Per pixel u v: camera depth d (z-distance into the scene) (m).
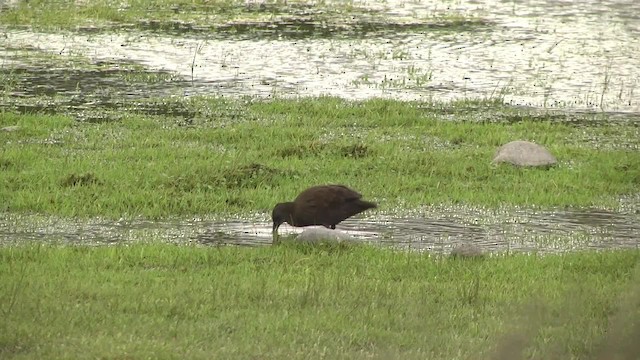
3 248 16.42
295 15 43.12
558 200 21.12
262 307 13.87
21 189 20.33
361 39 38.91
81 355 11.69
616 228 19.66
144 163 22.50
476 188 21.73
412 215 19.92
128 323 12.91
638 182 22.84
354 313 13.70
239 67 33.69
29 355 11.64
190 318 13.30
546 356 12.22
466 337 12.93
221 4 44.59
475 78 33.66
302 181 21.56
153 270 15.61
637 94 32.41
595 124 28.61
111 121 26.64
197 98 29.38
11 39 36.34
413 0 48.41
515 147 23.86
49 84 30.47
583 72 35.09
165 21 40.69
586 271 16.34
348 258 16.53
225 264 16.11
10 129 24.89
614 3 49.34
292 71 33.47
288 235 18.16
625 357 10.43
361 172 22.47
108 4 43.66
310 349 12.31
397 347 12.57
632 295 11.17
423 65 35.09
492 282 15.51
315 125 26.91
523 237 18.84
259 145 24.64
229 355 12.02
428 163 23.22
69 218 18.88
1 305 13.23
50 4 42.97
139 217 19.14
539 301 13.52
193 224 18.89
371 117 27.81
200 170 21.73
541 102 30.97
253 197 20.30
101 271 15.34
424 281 15.52
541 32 41.81
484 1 49.06
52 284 14.36
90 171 21.61
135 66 33.28
